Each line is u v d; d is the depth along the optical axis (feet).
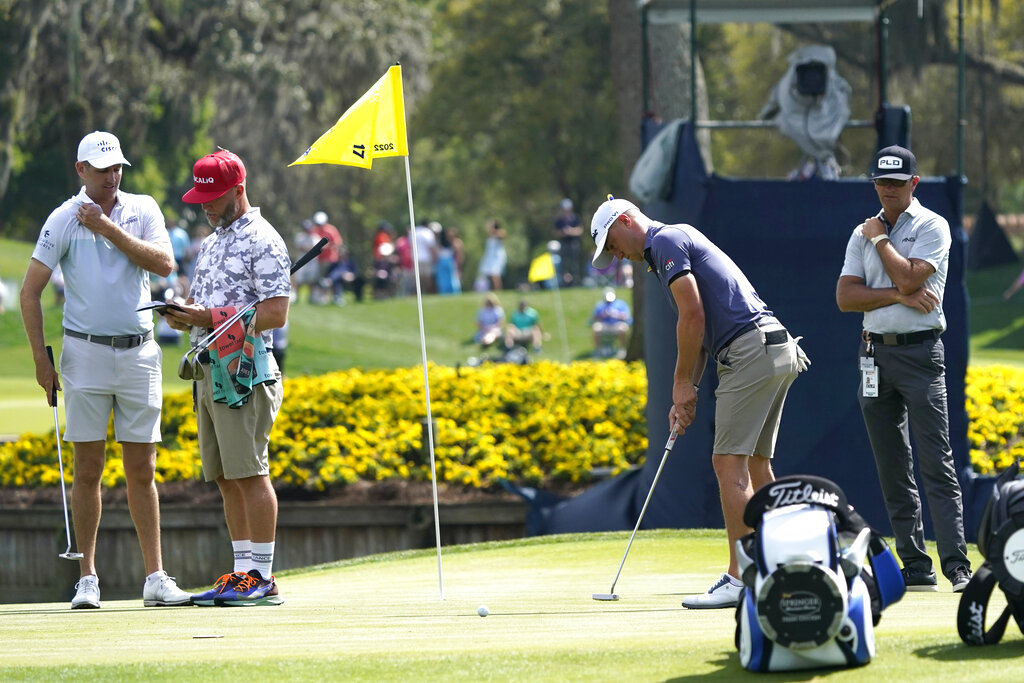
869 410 67.15
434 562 89.61
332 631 53.36
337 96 359.87
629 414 132.36
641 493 110.73
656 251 57.98
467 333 297.74
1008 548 43.29
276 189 412.98
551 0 445.78
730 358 57.77
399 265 363.56
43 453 127.34
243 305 65.16
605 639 48.52
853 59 171.53
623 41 171.42
